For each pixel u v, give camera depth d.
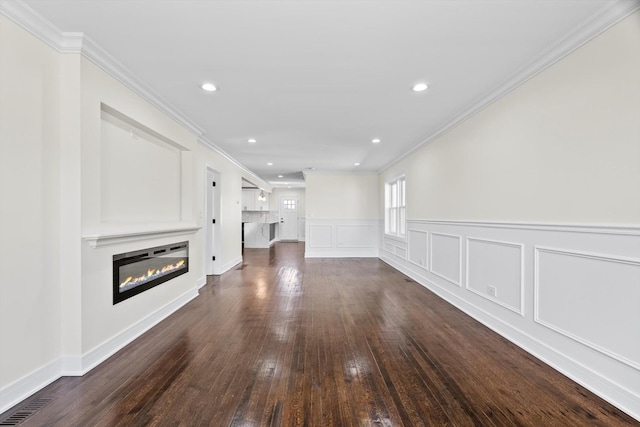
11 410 1.70
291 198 13.23
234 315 3.34
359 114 3.58
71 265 2.09
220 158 5.58
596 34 1.90
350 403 1.79
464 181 3.53
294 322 3.12
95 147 2.24
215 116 3.64
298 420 1.64
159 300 3.17
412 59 2.36
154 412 1.70
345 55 2.31
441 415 1.68
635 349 1.68
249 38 2.09
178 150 3.84
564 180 2.15
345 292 4.34
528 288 2.48
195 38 2.10
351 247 7.91
